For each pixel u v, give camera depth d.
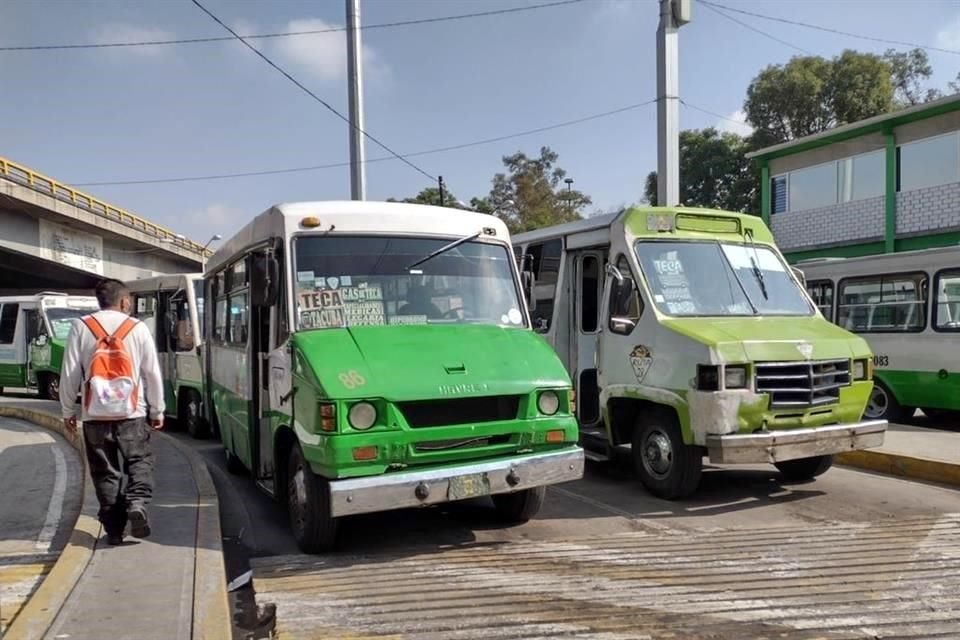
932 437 10.04
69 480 8.27
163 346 13.33
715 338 6.91
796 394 6.96
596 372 8.89
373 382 5.30
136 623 4.10
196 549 5.44
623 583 5.05
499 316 6.61
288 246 6.15
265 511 7.45
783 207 24.34
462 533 6.39
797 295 8.34
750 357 6.83
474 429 5.48
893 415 12.07
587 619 4.44
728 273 8.12
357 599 4.82
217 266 9.29
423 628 4.34
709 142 33.19
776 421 6.93
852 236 21.88
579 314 9.17
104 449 5.49
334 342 5.70
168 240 46.56
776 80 30.58
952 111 18.89
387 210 6.55
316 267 6.17
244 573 5.53
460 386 5.45
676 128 13.36
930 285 11.45
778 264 8.53
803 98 29.84
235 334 8.23
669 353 7.23
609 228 8.34
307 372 5.45
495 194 51.50
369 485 5.17
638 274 7.78
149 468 5.61
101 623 4.09
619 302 7.93
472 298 6.57
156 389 5.67
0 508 7.09
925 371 11.45
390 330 6.01
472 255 6.74
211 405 10.48
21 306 19.89
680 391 7.07
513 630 4.29
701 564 5.45
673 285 7.82
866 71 29.52
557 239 9.39
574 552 5.78
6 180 29.17
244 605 4.91
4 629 4.05
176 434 12.84
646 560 5.56
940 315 11.31
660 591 4.89
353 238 6.35
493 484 5.48
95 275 39.91
